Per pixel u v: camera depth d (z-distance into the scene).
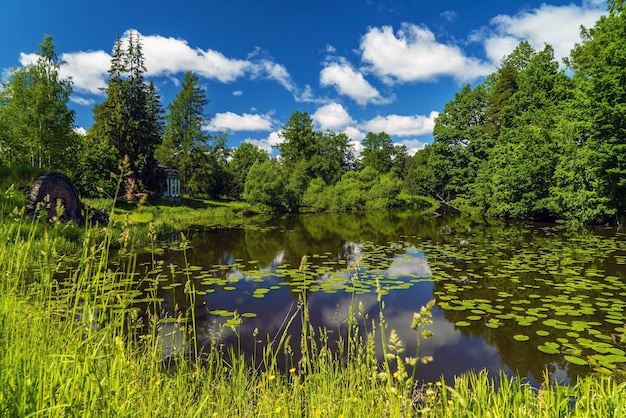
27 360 1.51
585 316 6.51
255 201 39.72
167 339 5.23
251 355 5.03
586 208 18.81
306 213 39.81
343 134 77.00
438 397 3.27
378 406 2.38
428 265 10.87
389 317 6.66
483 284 8.66
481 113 37.19
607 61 17.17
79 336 1.55
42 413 1.32
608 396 2.37
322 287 8.53
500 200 25.55
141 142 32.00
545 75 26.11
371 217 32.56
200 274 9.74
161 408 2.11
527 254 12.24
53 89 24.28
